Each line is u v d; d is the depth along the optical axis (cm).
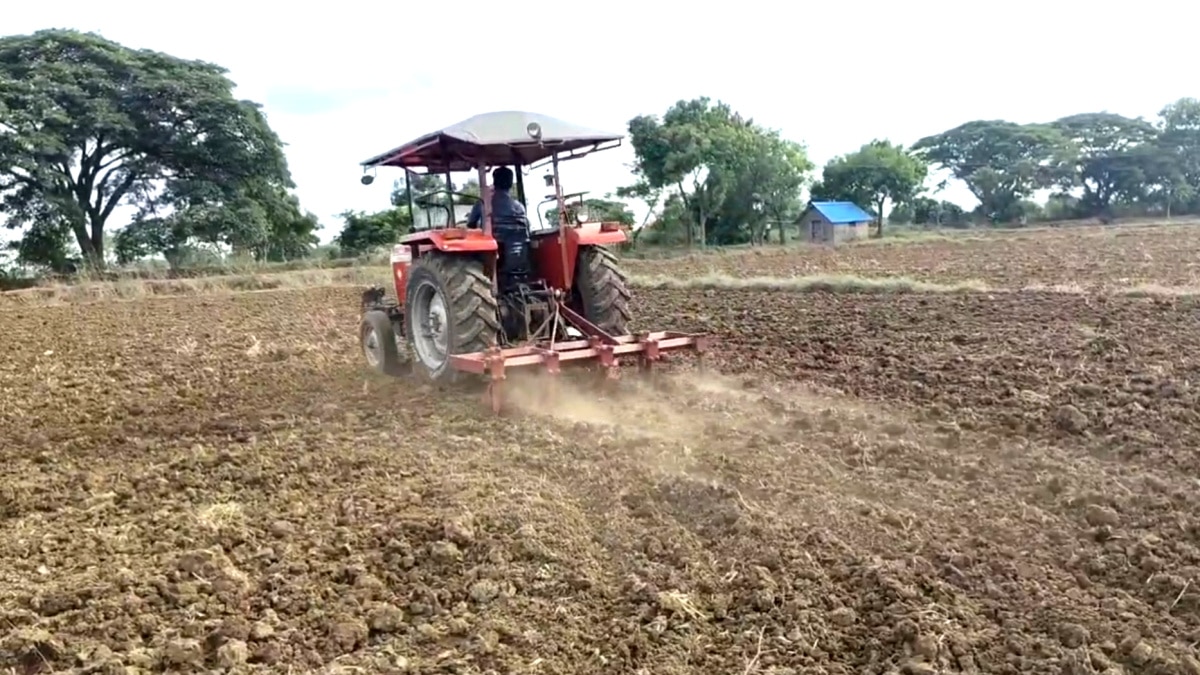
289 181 3266
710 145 3544
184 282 2277
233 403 813
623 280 796
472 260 749
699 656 351
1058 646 347
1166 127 5803
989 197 5512
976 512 468
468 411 695
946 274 1831
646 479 526
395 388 805
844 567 408
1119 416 633
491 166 799
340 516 489
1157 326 976
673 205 3716
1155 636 353
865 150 4831
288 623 378
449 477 533
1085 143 5775
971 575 399
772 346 983
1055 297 1245
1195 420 623
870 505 475
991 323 1056
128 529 484
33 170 2667
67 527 500
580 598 394
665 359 898
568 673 341
